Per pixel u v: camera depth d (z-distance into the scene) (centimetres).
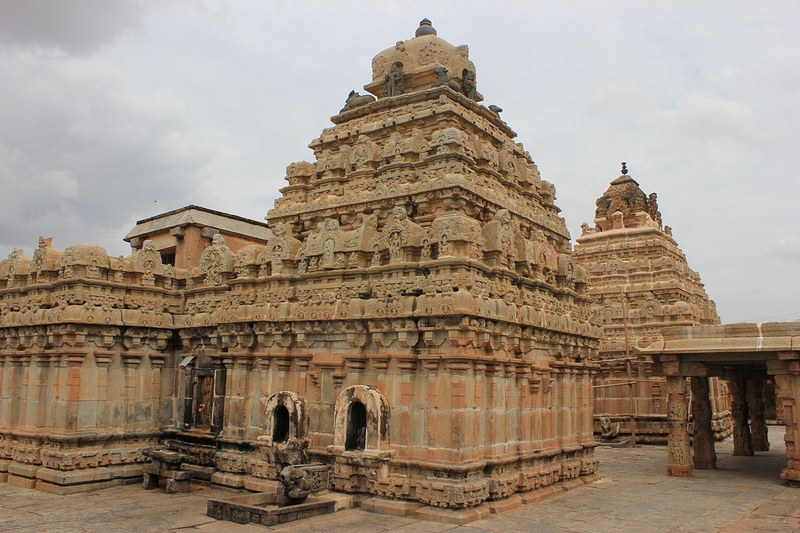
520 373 2144
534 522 1812
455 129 2247
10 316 2616
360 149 2530
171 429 2600
